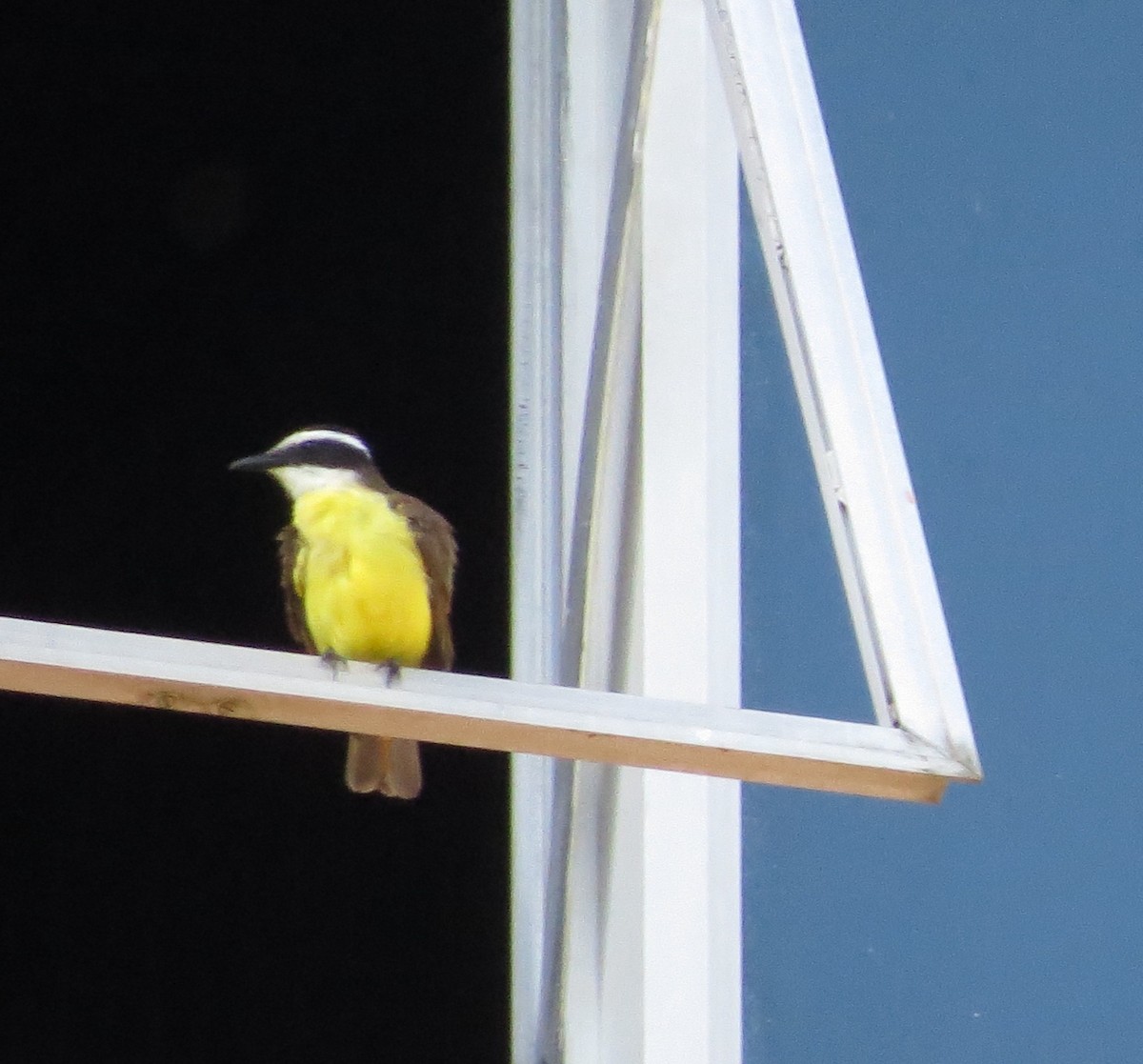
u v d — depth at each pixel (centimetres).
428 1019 1208
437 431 1226
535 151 988
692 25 882
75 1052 1263
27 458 1327
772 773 593
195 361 1306
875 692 617
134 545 1332
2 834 1280
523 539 974
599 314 884
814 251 679
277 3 1237
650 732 572
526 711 567
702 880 848
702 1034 837
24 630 545
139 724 1280
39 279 1313
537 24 995
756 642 888
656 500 862
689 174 888
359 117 1241
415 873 1211
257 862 1258
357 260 1254
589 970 847
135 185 1296
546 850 963
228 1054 1241
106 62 1272
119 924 1270
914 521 637
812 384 661
